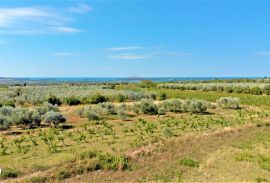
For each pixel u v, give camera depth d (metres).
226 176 26.45
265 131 43.94
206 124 48.19
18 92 104.81
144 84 152.62
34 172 26.28
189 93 104.00
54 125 48.28
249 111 65.50
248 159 30.81
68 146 34.91
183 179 25.80
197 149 34.22
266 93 102.75
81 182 25.06
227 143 37.00
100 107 61.25
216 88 118.75
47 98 77.25
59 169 26.42
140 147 33.72
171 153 32.44
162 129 44.66
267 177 26.27
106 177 26.16
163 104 66.50
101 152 31.30
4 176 25.08
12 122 46.94
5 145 35.81
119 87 143.00
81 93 98.19
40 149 33.69
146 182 25.25
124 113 56.62
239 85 118.94
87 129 44.97
